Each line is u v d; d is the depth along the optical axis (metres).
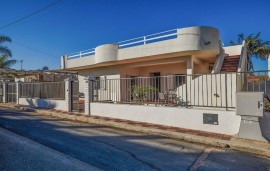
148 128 8.45
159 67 17.05
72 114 12.39
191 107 9.12
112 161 5.16
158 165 4.98
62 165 4.81
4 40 23.05
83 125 9.89
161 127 8.66
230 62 13.43
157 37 13.51
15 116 12.29
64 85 14.32
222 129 7.59
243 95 6.78
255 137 6.62
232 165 5.04
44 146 6.25
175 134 7.53
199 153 5.89
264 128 6.94
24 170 4.47
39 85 16.66
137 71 18.42
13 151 5.70
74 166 4.77
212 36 12.53
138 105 10.11
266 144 6.23
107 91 12.13
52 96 15.42
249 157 5.60
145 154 5.73
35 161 5.01
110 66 17.75
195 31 12.20
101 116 11.59
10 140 6.82
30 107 15.98
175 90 10.00
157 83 10.31
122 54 15.11
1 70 24.44
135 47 14.39
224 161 5.30
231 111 7.43
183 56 13.80
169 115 8.97
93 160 5.20
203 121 8.02
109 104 11.34
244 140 6.62
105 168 4.73
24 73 26.28
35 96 17.08
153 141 7.09
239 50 15.13
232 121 7.39
